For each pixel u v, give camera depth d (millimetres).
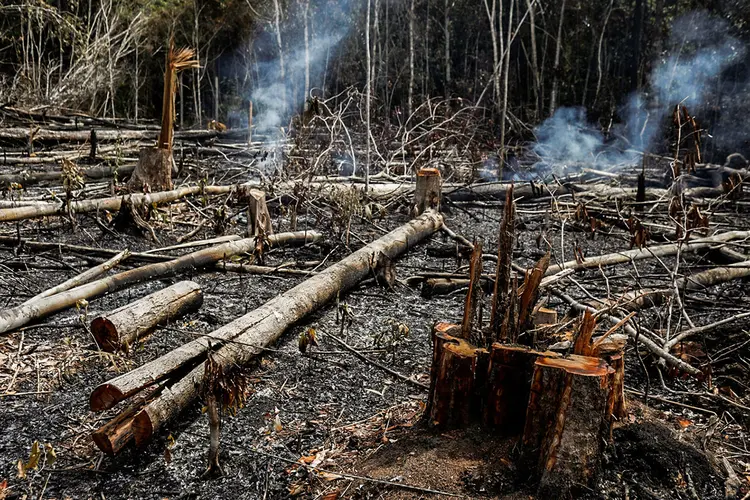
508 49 9922
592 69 19047
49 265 5523
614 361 2674
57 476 2779
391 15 20781
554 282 4184
